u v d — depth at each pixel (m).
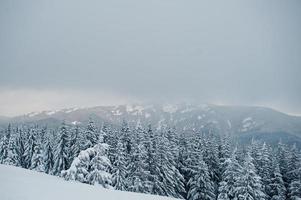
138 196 21.53
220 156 54.19
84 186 23.89
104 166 35.50
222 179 50.00
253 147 55.84
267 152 52.41
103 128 51.69
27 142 69.56
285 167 55.25
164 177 47.19
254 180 42.19
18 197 17.05
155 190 45.41
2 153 66.00
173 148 52.25
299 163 52.94
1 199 16.28
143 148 46.59
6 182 21.72
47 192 19.33
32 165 63.94
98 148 35.84
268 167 51.31
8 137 71.56
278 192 49.50
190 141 52.47
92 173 34.22
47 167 65.50
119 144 45.09
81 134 53.06
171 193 46.84
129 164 46.25
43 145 70.00
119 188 42.94
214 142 55.91
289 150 58.88
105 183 35.44
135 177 44.34
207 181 47.19
